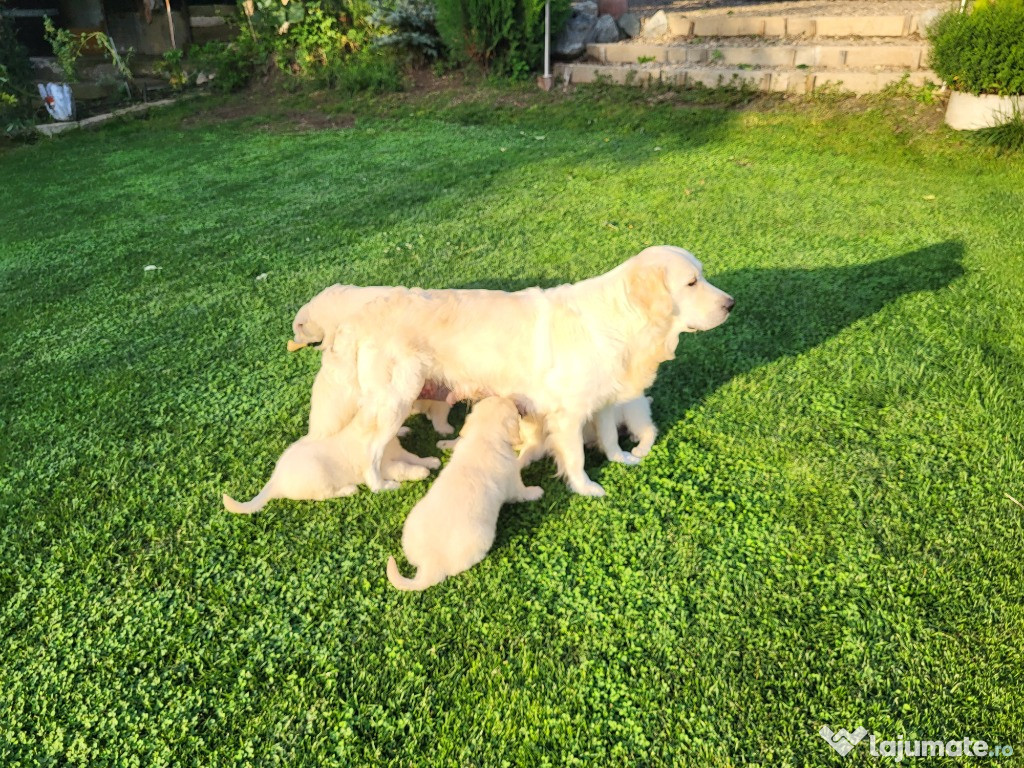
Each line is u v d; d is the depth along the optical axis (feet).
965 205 10.86
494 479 5.64
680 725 4.47
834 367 7.47
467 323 6.08
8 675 4.98
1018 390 6.88
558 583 5.40
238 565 5.69
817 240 10.19
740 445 6.57
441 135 16.87
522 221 11.59
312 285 9.91
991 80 12.53
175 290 10.06
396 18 20.21
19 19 22.89
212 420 7.31
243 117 19.81
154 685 4.88
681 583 5.33
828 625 4.95
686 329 6.06
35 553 5.88
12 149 18.43
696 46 18.22
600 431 6.49
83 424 7.35
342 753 4.46
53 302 9.95
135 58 24.27
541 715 4.58
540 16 18.58
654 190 12.46
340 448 6.18
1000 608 4.94
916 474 6.07
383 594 5.41
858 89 15.61
